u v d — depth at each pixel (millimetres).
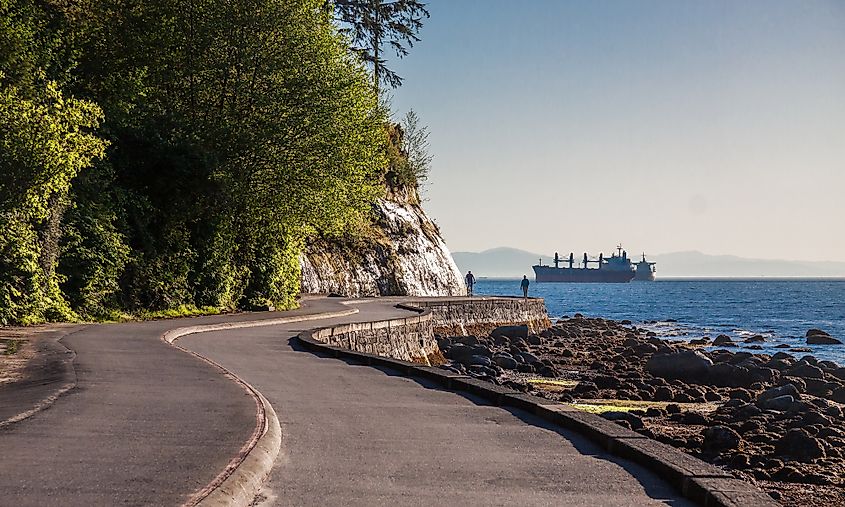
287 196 36031
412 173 80500
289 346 21328
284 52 36219
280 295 40375
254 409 10266
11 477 6711
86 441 8211
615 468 8234
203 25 35062
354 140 37094
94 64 32781
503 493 7164
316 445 8969
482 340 45719
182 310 32312
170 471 6992
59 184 23156
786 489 11328
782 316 97125
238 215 36688
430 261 74250
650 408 19484
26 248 24000
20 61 24484
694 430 16734
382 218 70875
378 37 70875
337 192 37188
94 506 5914
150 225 31562
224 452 7766
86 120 24312
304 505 6594
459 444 9297
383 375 15945
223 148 34656
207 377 13312
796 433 13984
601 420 10211
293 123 34938
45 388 11883
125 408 10227
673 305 135125
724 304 137875
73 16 32656
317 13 38406
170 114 33281
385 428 10172
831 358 47531
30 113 22156
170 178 31766
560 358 40062
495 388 13117
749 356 38750
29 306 24328
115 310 28500
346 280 63750
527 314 60469
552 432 10195
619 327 70312
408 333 32562
